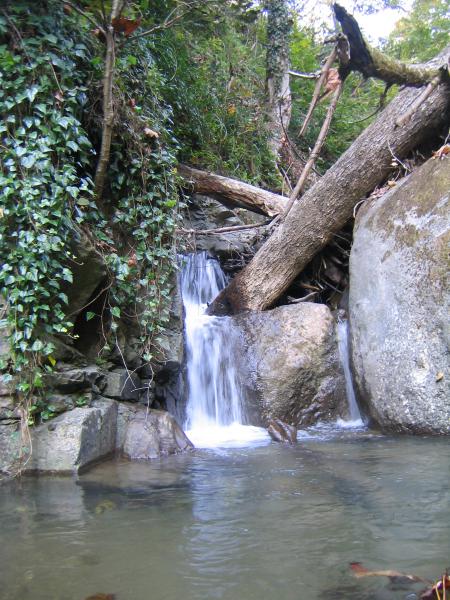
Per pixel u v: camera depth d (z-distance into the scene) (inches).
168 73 326.0
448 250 197.6
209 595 80.3
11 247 163.6
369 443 191.0
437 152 225.6
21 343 160.7
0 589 83.5
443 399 194.4
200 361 250.4
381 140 258.1
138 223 216.8
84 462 160.7
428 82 187.0
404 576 84.2
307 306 254.7
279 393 232.8
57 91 176.7
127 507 123.3
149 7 278.7
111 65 175.5
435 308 199.6
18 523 113.4
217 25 348.8
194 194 362.3
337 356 244.4
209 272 328.8
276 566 89.3
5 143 167.8
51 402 170.1
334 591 80.6
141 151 213.5
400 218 222.7
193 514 117.0
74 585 84.4
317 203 269.7
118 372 201.8
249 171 419.5
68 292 184.1
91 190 194.2
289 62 461.7
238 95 416.2
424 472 145.1
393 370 210.4
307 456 173.3
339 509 117.0
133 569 89.6
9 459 157.8
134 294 205.2
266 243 285.6
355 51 166.6
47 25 177.9
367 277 232.8
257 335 249.8
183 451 186.2
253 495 130.0
